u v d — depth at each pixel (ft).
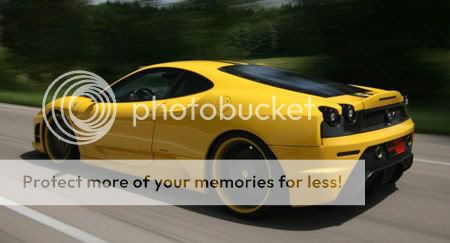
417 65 52.70
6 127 28.37
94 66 88.38
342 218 12.73
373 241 11.25
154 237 11.44
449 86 49.96
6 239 11.25
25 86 72.69
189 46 81.00
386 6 56.90
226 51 77.61
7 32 88.74
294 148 11.31
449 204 13.85
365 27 58.70
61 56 87.71
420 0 55.26
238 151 12.60
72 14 88.17
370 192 13.80
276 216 12.85
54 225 12.18
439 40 55.77
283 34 68.69
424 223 12.39
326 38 61.11
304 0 62.85
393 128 13.05
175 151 13.56
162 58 83.25
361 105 11.93
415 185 15.69
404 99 14.24
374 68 56.49
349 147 11.34
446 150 21.36
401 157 13.30
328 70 59.82
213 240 11.28
